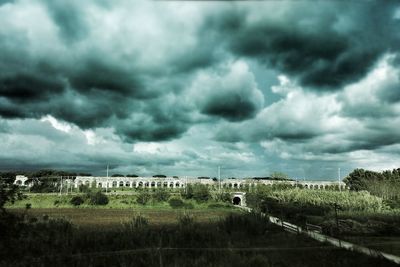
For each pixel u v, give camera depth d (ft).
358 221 195.52
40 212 345.31
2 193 88.33
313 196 376.48
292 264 90.12
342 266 92.02
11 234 89.40
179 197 485.15
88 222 249.34
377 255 103.04
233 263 83.46
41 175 630.33
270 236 148.56
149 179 638.12
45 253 84.84
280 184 613.11
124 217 299.38
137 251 90.63
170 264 80.89
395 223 190.19
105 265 81.82
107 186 593.83
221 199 484.74
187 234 116.57
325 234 164.45
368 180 526.98
